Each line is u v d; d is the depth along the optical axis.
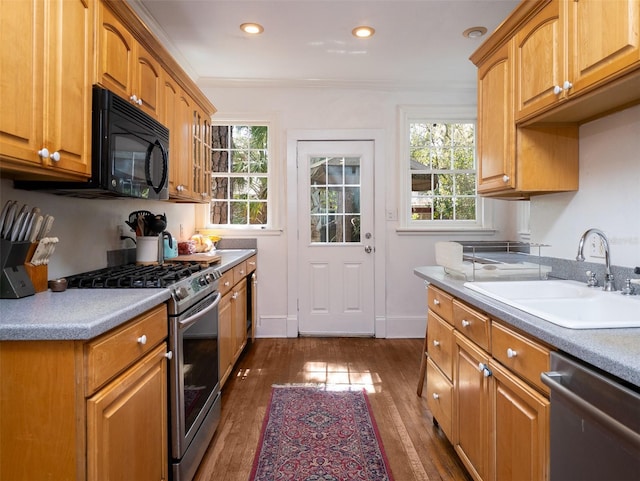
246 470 1.84
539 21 1.72
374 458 1.93
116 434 1.18
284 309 3.98
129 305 1.28
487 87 2.21
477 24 2.78
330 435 2.14
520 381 1.27
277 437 2.12
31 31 1.21
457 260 2.06
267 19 2.70
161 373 1.52
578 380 0.99
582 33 1.47
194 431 1.79
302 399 2.57
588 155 1.90
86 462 1.07
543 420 1.13
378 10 2.59
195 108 2.97
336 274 3.99
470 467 1.66
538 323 1.17
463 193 4.07
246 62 3.42
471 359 1.66
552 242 2.17
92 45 1.55
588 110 1.74
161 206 3.10
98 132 1.56
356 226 3.99
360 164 3.96
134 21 1.85
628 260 1.68
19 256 1.43
